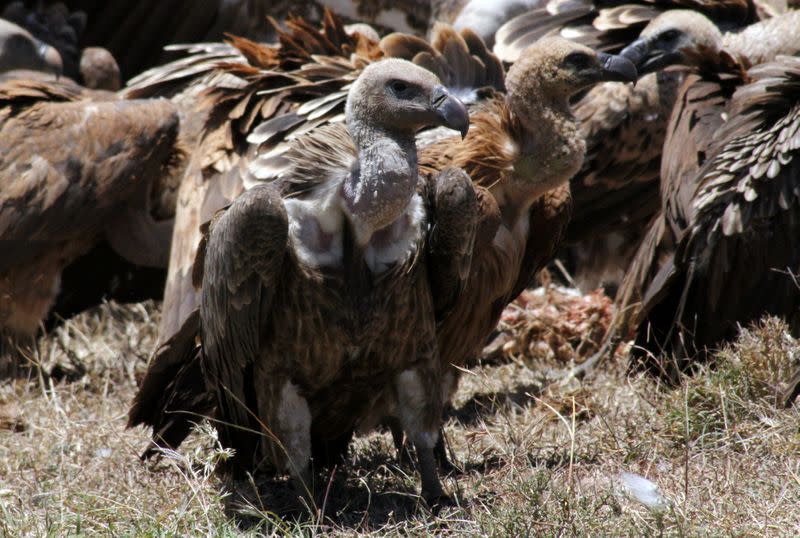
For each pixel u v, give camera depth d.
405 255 7.68
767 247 10.14
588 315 12.53
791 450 8.11
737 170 10.22
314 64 11.20
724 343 10.13
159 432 9.15
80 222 11.98
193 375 9.36
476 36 10.77
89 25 17.84
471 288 8.90
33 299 12.17
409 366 8.04
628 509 7.38
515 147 8.82
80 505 7.85
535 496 7.34
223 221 7.68
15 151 11.80
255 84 11.32
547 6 13.75
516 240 9.18
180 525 7.50
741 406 8.81
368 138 7.43
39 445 9.77
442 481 8.54
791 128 10.02
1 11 16.95
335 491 8.57
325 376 7.91
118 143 12.04
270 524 7.91
